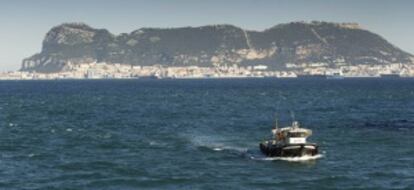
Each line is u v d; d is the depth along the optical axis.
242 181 133.88
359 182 132.50
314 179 135.12
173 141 199.88
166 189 128.00
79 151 178.50
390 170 145.00
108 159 162.88
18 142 199.50
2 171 145.88
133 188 129.00
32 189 127.38
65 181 135.12
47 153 174.38
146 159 162.50
